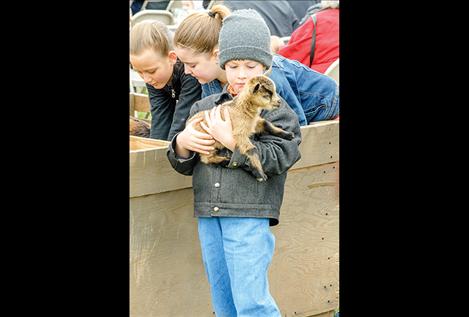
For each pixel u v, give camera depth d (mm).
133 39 3734
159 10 7086
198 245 3350
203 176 3102
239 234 3057
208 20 3381
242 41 3059
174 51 3723
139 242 3141
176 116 3750
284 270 3551
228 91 3221
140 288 3162
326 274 3688
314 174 3584
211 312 3424
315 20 5012
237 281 3055
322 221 3641
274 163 3018
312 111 3863
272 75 3635
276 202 3123
